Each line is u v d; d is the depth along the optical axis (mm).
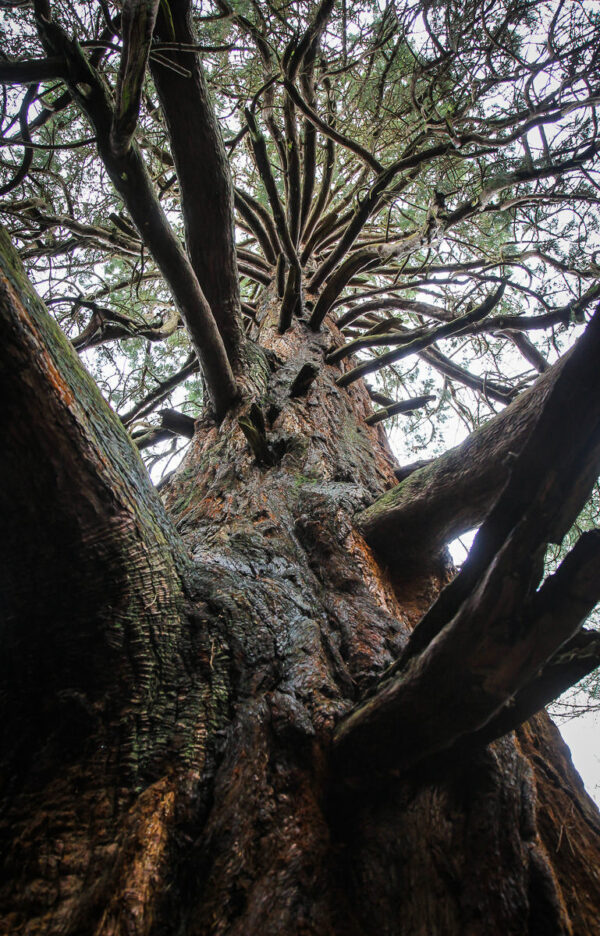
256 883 1584
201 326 3293
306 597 2506
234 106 4898
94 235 5047
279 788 1776
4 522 1747
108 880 1527
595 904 1738
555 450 1387
